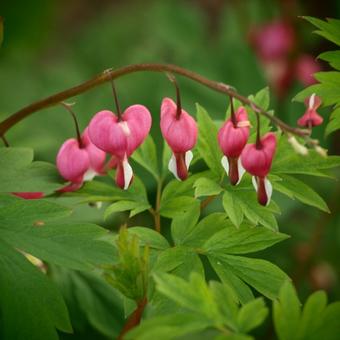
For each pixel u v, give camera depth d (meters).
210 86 0.54
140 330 0.48
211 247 0.56
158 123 0.86
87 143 0.58
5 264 0.54
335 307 0.50
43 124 0.85
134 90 0.90
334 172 0.83
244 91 0.92
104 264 0.54
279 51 0.91
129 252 0.52
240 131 0.54
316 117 0.56
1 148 0.58
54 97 0.57
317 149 0.52
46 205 0.55
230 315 0.49
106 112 0.56
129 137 0.56
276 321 0.50
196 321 0.49
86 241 0.54
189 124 0.55
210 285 0.50
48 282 0.54
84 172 0.57
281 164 0.57
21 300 0.54
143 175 0.79
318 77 0.58
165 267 0.55
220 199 0.78
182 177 0.55
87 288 0.63
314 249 0.77
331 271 0.79
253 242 0.56
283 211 0.81
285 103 0.88
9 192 0.56
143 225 0.77
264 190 0.54
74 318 0.62
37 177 0.57
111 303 0.63
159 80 0.91
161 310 0.54
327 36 0.58
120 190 0.59
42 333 0.53
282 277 0.55
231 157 0.54
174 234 0.56
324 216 0.77
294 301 0.50
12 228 0.55
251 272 0.55
